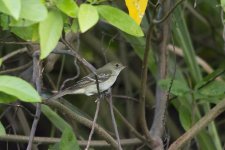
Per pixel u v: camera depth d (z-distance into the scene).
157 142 10.23
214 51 16.31
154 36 11.61
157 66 11.53
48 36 6.41
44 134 15.26
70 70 14.95
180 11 11.18
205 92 10.27
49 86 12.69
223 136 16.31
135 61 16.12
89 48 14.99
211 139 11.41
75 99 15.32
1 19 8.17
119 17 6.98
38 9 6.34
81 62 8.28
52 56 10.31
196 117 11.05
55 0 6.72
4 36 9.38
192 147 15.38
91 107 14.80
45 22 6.42
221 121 15.80
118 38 13.36
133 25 6.99
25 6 6.34
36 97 6.46
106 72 11.32
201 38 16.28
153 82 15.25
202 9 15.34
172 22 11.45
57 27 6.49
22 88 6.48
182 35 11.52
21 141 10.49
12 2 5.93
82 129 15.08
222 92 10.27
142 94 9.58
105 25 14.59
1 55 12.84
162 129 10.48
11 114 12.91
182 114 10.71
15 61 13.35
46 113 10.74
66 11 6.64
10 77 6.52
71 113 8.64
